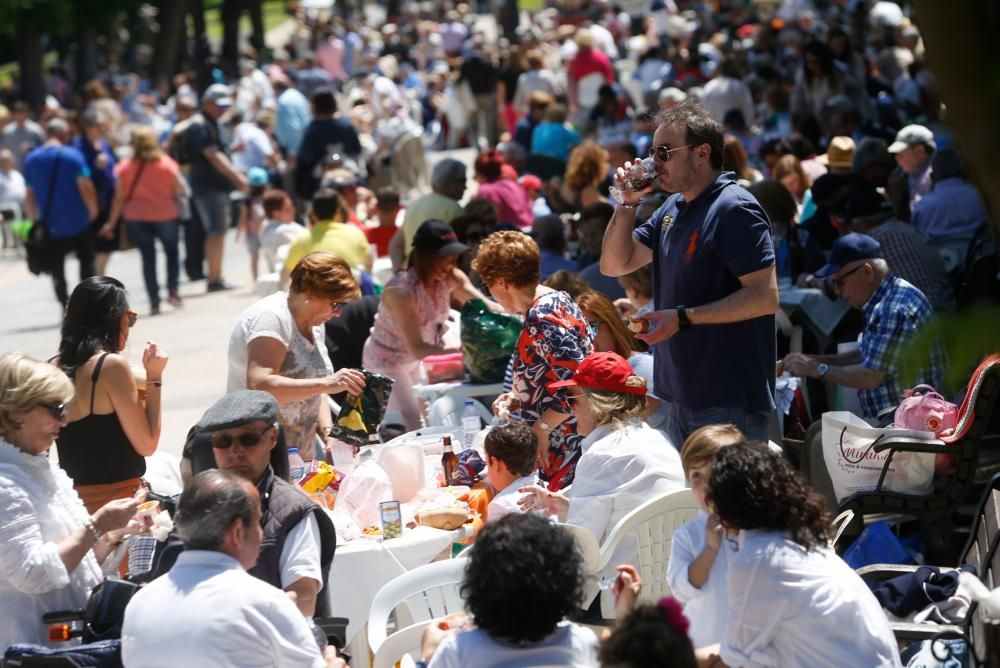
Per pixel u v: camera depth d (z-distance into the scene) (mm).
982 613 6367
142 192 24562
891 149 17688
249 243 26219
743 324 8242
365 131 39750
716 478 6105
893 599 7594
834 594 5953
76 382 9117
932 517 9203
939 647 6809
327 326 14406
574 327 9867
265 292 18219
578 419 8820
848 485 9438
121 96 54344
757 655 6035
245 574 6141
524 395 9961
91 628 7027
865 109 26828
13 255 36062
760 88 32250
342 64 68438
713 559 6469
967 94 1475
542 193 24078
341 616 8508
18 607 7273
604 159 20406
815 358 11633
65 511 7578
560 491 9094
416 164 33844
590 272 14227
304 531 7102
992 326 1659
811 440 10312
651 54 41219
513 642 5398
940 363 1804
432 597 7715
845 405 11773
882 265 10336
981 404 9000
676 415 8750
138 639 5992
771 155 21891
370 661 8453
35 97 64062
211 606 5949
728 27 57531
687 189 8305
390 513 8781
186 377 19500
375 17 104375
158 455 10555
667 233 8578
